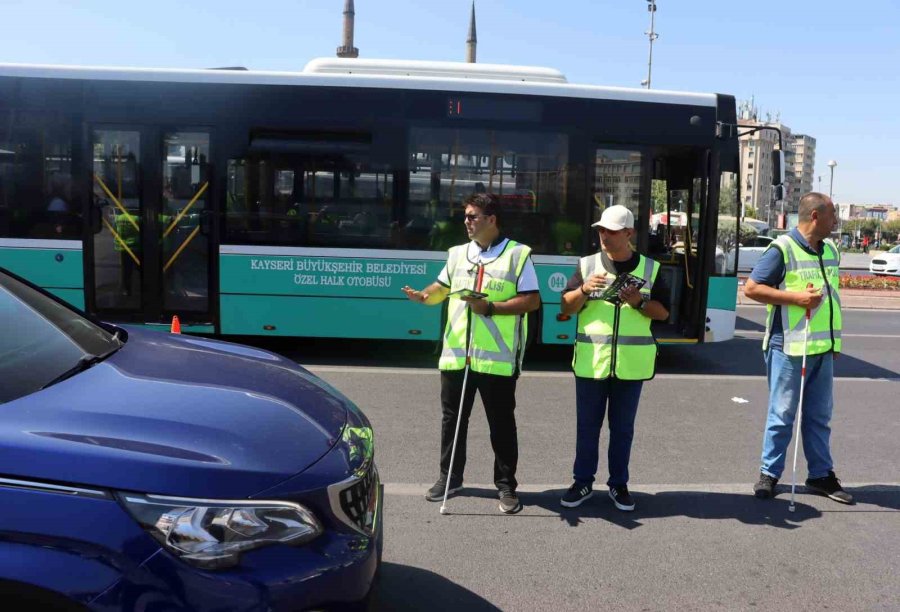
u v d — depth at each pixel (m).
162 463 2.16
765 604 3.60
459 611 3.47
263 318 8.95
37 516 1.98
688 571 3.92
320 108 8.84
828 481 5.02
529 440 6.20
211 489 2.16
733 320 9.42
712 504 4.87
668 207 9.91
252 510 2.19
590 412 4.69
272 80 8.83
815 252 4.81
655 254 9.87
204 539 2.09
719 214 9.27
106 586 1.96
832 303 4.85
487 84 8.93
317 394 3.02
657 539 4.31
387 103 8.88
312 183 8.87
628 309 4.57
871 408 7.62
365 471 2.64
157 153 8.81
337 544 2.35
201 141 8.84
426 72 9.09
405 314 8.97
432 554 4.05
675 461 5.75
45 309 3.26
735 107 9.23
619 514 4.67
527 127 8.96
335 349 10.01
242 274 8.91
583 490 4.75
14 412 2.27
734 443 6.26
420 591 3.64
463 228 8.94
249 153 8.84
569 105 9.00
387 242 8.91
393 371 8.68
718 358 10.34
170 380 2.78
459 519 4.52
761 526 4.53
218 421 2.47
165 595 2.01
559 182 9.01
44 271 8.84
